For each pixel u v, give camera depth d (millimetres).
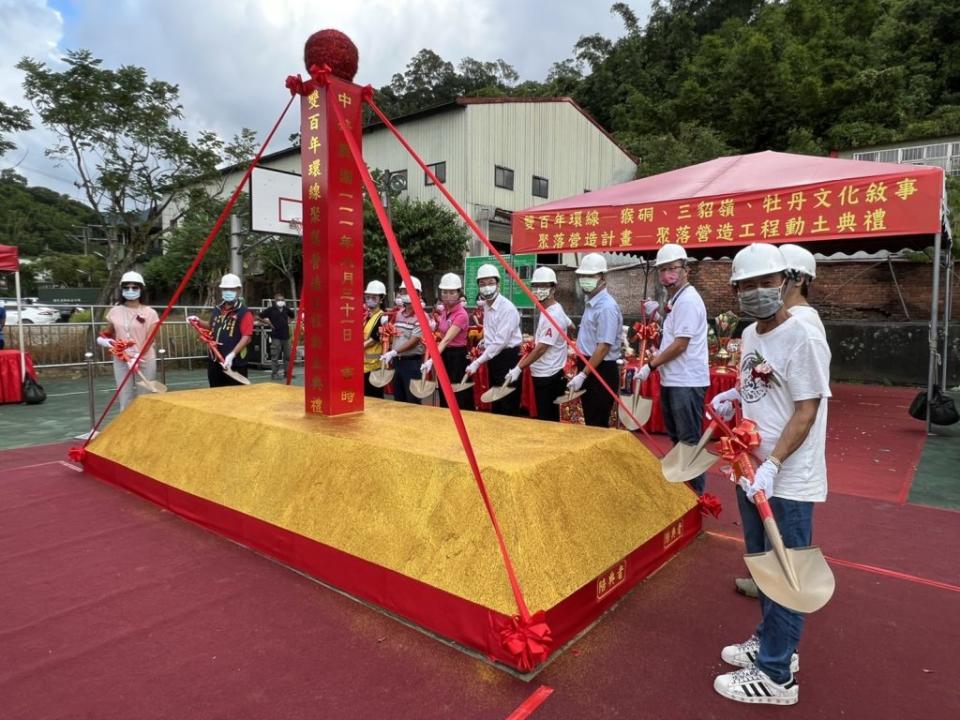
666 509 3086
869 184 5570
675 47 32531
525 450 2811
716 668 2195
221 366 5652
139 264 22766
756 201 6180
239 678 2119
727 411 2457
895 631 2475
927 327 9773
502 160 17500
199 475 3553
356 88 3672
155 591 2742
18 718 1921
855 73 23547
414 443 2918
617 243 7070
